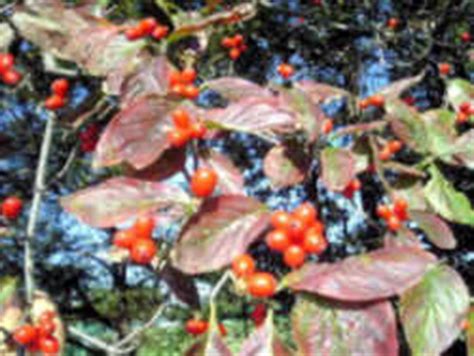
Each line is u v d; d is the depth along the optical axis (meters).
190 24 0.29
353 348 0.17
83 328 0.94
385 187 0.28
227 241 0.19
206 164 0.23
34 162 0.58
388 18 0.81
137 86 0.27
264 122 0.22
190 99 0.25
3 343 0.26
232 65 0.54
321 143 0.27
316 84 0.32
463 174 0.64
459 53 0.80
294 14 0.69
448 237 0.28
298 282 0.17
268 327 0.18
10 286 0.27
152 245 0.20
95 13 0.32
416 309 0.19
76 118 0.31
